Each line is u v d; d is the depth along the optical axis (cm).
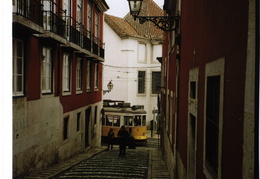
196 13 516
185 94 665
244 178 234
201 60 459
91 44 1627
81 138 1534
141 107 2412
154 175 949
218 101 351
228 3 295
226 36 302
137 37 3030
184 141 661
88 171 979
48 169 995
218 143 340
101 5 1881
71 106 1347
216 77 368
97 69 1945
